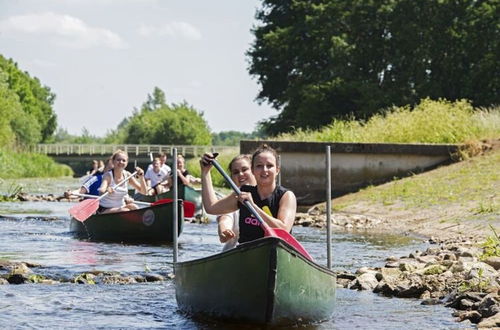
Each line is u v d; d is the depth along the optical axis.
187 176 19.08
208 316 7.45
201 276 7.41
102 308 8.15
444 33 47.34
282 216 7.32
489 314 7.47
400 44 48.44
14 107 78.25
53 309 8.09
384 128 27.78
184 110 113.19
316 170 24.62
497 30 46.66
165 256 12.15
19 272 10.00
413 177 22.66
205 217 18.64
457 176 20.84
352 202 21.20
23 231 15.61
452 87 47.91
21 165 60.56
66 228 16.28
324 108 49.38
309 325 7.42
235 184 7.74
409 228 16.19
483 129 25.45
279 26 55.34
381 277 9.63
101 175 15.15
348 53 49.62
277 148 24.86
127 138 114.75
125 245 13.57
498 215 15.20
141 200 18.81
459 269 9.53
